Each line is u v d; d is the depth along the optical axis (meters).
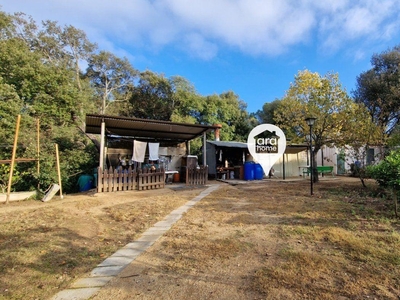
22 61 11.37
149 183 8.93
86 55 22.06
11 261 2.68
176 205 5.89
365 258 2.64
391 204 5.29
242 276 2.34
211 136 19.88
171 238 3.50
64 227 4.02
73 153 11.09
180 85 23.42
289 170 14.79
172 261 2.71
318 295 1.98
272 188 8.83
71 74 13.34
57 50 18.78
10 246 3.14
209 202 6.20
